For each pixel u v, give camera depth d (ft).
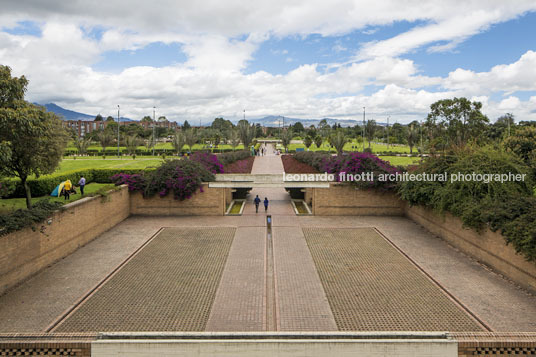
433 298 35.86
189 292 37.29
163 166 74.33
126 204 70.85
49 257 44.52
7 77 40.32
